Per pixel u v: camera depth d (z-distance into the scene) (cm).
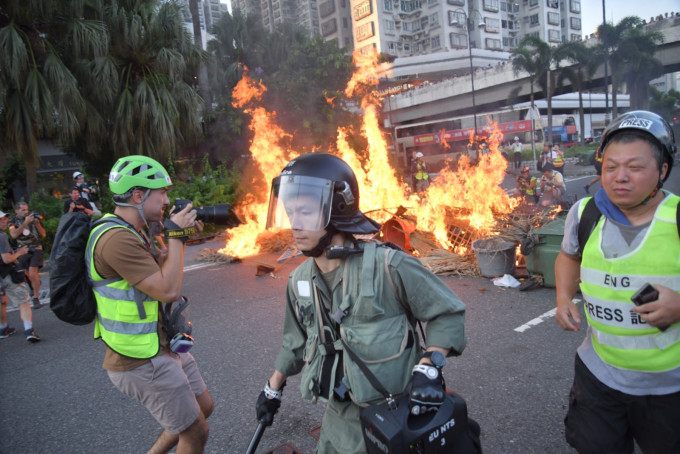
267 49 3081
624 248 157
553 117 4059
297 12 12519
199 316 570
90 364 460
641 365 157
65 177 2598
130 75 1595
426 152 3859
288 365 186
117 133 1539
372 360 150
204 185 1542
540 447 267
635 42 3116
